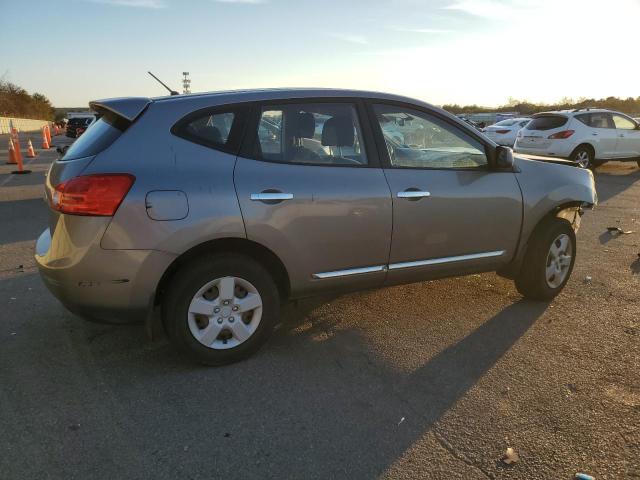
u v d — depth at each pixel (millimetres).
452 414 2943
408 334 4016
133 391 3158
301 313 4426
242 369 3449
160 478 2410
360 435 2748
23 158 19516
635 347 3766
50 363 3502
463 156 4164
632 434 2758
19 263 5734
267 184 3354
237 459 2547
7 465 2477
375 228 3701
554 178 4578
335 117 3701
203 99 3395
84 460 2523
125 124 3229
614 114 14359
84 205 2990
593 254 6238
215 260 3273
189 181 3162
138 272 3078
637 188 11703
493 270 4488
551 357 3631
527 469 2492
